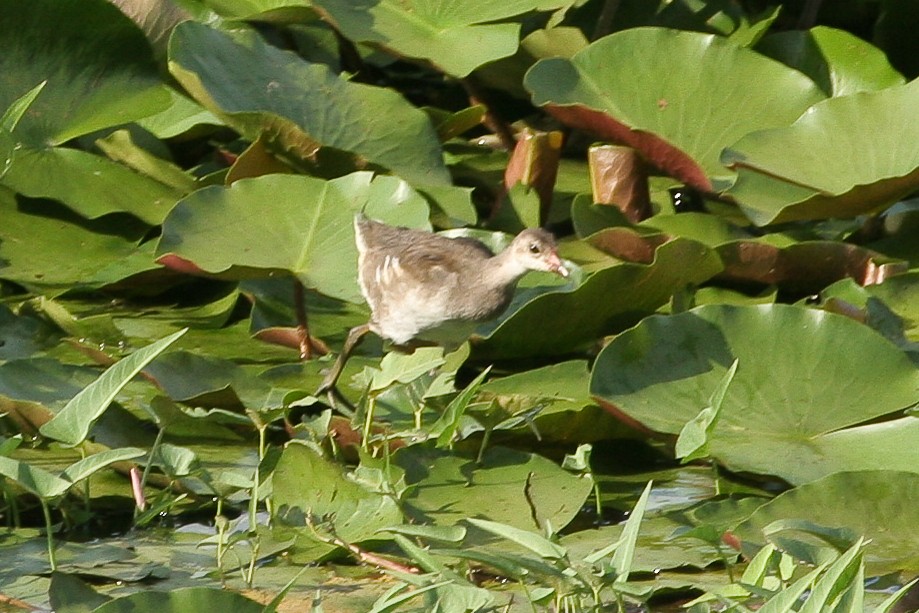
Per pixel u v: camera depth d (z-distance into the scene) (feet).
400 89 54.49
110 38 42.11
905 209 43.29
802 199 40.70
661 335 32.37
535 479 29.63
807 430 30.68
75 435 26.20
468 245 36.91
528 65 49.16
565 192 46.62
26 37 41.57
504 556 22.72
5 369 31.81
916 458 29.40
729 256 38.42
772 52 48.03
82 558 26.63
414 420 32.73
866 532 26.89
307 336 36.65
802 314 32.40
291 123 39.99
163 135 45.14
